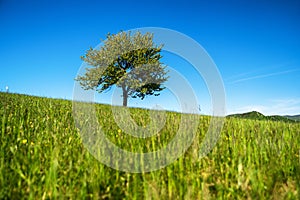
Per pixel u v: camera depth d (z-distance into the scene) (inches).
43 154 148.4
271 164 135.0
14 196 110.3
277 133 194.9
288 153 154.9
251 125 230.8
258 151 154.3
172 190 113.9
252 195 112.6
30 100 384.2
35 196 111.1
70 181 119.3
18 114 237.6
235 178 126.7
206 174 129.1
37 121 223.3
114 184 121.3
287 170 137.4
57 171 125.1
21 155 139.0
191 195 111.0
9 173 124.0
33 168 127.6
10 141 163.5
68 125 215.0
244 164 139.3
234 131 194.5
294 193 116.2
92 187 116.3
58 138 173.5
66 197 110.3
